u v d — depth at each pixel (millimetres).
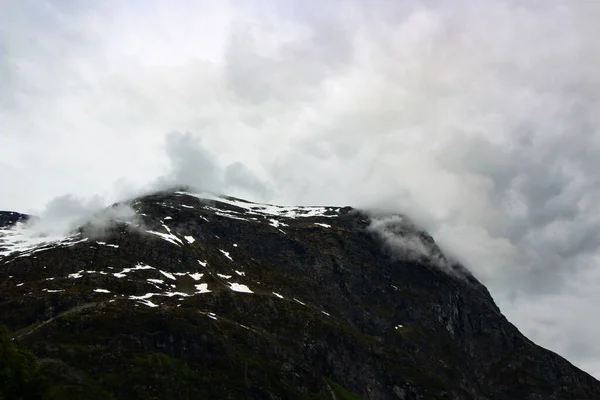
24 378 160375
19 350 173750
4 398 150875
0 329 174375
